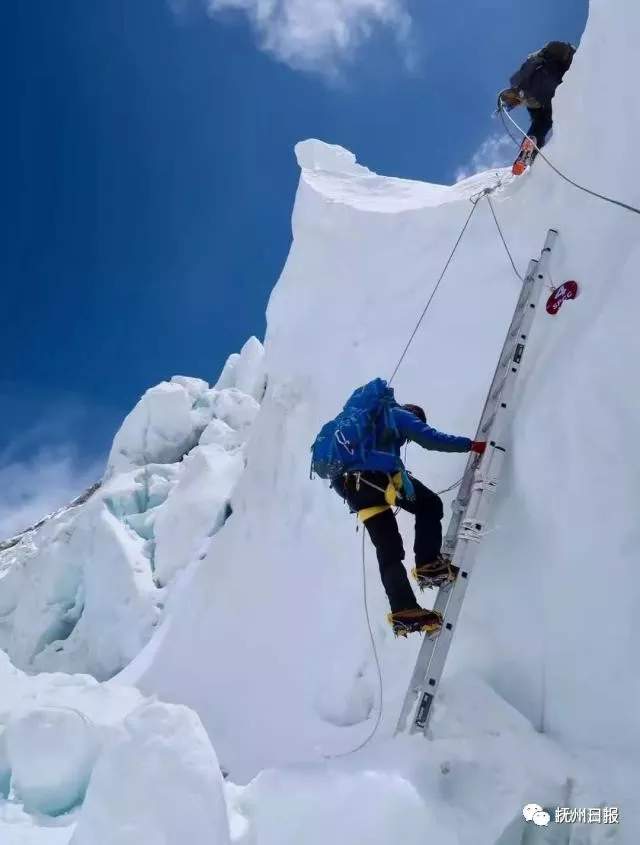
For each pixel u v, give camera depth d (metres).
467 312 4.38
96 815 2.28
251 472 6.40
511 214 4.36
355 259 5.93
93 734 3.57
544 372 3.28
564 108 4.03
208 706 4.93
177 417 11.38
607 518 2.75
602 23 3.64
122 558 8.55
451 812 2.49
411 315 4.94
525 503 3.14
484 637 3.15
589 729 2.70
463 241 4.72
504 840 2.47
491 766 2.67
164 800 2.27
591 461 2.84
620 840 2.40
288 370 6.41
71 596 9.55
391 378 4.71
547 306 3.51
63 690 4.80
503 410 3.29
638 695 2.59
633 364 2.82
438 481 3.89
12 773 3.53
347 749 3.53
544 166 4.14
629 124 3.36
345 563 4.57
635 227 3.18
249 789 2.77
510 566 3.13
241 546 5.94
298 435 5.78
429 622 2.88
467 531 3.10
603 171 3.50
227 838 2.30
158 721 2.44
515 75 4.80
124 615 8.04
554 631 2.89
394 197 6.75
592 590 2.76
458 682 3.06
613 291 3.04
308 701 4.21
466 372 4.11
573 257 3.54
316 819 2.49
